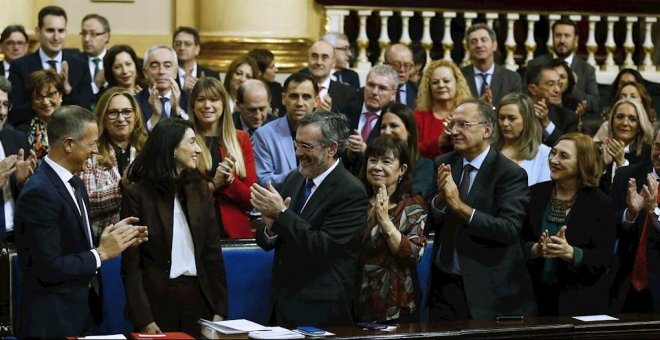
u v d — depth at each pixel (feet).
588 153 29.63
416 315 28.81
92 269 26.17
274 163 36.65
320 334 25.68
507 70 45.62
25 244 26.17
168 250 27.94
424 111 39.04
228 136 34.06
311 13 54.70
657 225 30.37
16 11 50.14
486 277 28.99
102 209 31.04
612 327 27.12
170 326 28.09
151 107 38.45
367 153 29.55
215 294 28.63
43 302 26.35
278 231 27.40
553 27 55.67
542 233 29.81
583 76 50.47
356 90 43.11
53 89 35.81
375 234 28.48
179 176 28.22
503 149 35.35
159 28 53.67
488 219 28.43
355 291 28.53
